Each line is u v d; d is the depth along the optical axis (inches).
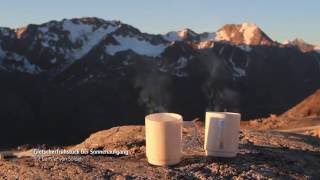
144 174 36.3
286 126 240.5
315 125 233.6
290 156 43.9
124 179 35.1
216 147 40.4
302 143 51.7
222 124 40.2
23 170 37.0
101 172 36.5
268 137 52.9
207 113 41.0
